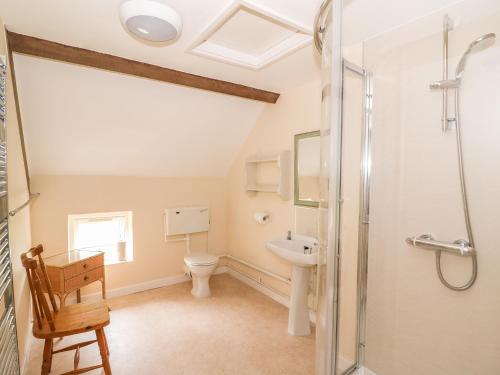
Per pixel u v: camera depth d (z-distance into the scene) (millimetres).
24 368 1868
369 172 1741
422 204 1539
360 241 1764
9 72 1738
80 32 1707
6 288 1313
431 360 1527
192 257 3082
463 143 1376
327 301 1369
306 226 2566
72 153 2619
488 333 1328
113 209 3002
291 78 2451
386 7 1421
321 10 1262
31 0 1391
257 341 2217
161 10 1389
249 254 3363
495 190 1289
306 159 2572
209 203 3662
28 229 2344
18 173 1952
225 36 1909
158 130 2801
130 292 3102
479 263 1346
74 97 2232
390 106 1642
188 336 2277
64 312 1802
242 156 3459
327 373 1387
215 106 2850
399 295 1646
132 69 2098
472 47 1312
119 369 1882
